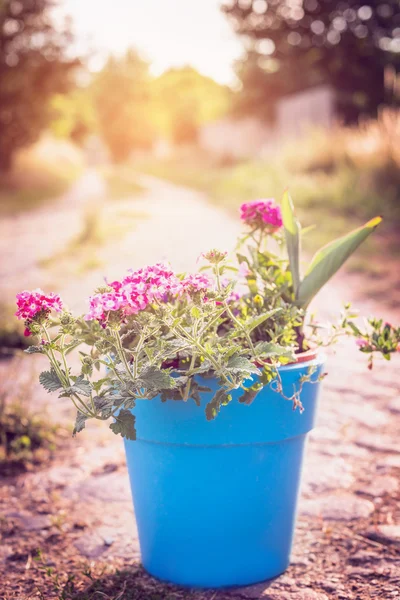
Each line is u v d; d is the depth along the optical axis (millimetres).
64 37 26906
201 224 12445
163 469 2055
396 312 5824
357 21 31500
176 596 2107
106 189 25734
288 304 2141
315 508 2689
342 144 15875
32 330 1812
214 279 2217
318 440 3371
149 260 8641
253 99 38875
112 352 1991
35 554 2447
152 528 2164
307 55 33531
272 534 2145
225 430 1955
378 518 2584
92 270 8156
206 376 1905
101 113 69188
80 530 2609
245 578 2152
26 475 3104
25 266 8914
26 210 17922
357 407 3793
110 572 2293
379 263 7992
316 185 13742
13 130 26297
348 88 32000
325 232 10289
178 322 1777
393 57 30844
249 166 20641
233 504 2053
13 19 25938
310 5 32219
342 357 4727
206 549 2105
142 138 70000
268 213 2311
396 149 13125
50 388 1805
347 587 2135
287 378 1983
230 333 1942
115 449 3375
